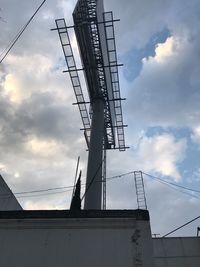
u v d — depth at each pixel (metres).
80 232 7.92
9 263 7.48
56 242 7.78
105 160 23.33
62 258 7.51
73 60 22.27
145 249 7.49
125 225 7.95
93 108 22.66
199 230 19.62
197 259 18.33
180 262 18.27
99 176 19.03
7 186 17.30
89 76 22.09
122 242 7.66
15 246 7.76
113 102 23.84
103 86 22.89
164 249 18.88
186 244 19.09
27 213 8.35
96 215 8.18
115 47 22.08
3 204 16.61
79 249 7.62
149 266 7.22
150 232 7.79
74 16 20.47
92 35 20.86
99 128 21.42
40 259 7.52
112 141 24.77
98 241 7.72
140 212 8.18
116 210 8.25
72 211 8.32
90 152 20.25
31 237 7.91
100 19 21.52
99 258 7.45
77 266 7.37
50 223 8.13
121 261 7.36
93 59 21.34
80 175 11.83
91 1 21.00
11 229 8.08
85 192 18.25
